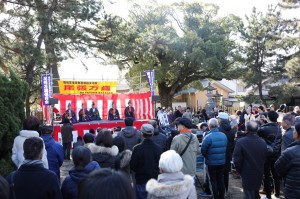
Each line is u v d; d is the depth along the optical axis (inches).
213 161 255.0
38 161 133.7
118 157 195.3
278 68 1202.0
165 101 1330.0
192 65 1179.3
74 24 786.8
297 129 173.3
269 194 279.6
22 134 197.2
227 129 295.1
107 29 881.5
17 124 237.9
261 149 228.7
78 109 756.0
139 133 261.6
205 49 1132.5
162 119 689.6
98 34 872.3
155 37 1072.8
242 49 1238.9
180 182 130.5
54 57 687.7
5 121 230.2
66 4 753.0
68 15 732.0
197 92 1755.7
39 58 659.4
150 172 202.8
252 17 1238.9
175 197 128.6
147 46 1071.0
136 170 204.7
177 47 1110.4
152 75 810.8
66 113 648.4
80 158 145.9
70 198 141.9
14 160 195.5
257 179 227.3
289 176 170.2
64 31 718.5
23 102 253.4
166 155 137.0
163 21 1238.9
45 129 212.1
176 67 1210.6
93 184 61.7
